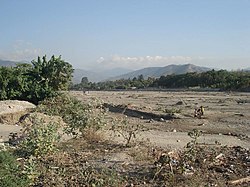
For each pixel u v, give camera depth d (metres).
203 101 43.69
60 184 8.90
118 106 36.22
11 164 9.13
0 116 19.88
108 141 13.82
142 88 106.31
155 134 18.56
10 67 28.36
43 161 10.87
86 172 9.64
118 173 9.77
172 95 60.25
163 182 9.03
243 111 31.31
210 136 18.62
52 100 23.17
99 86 130.25
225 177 9.59
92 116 14.20
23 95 26.95
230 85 74.12
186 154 10.67
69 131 13.92
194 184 8.91
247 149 13.70
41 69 28.56
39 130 11.62
